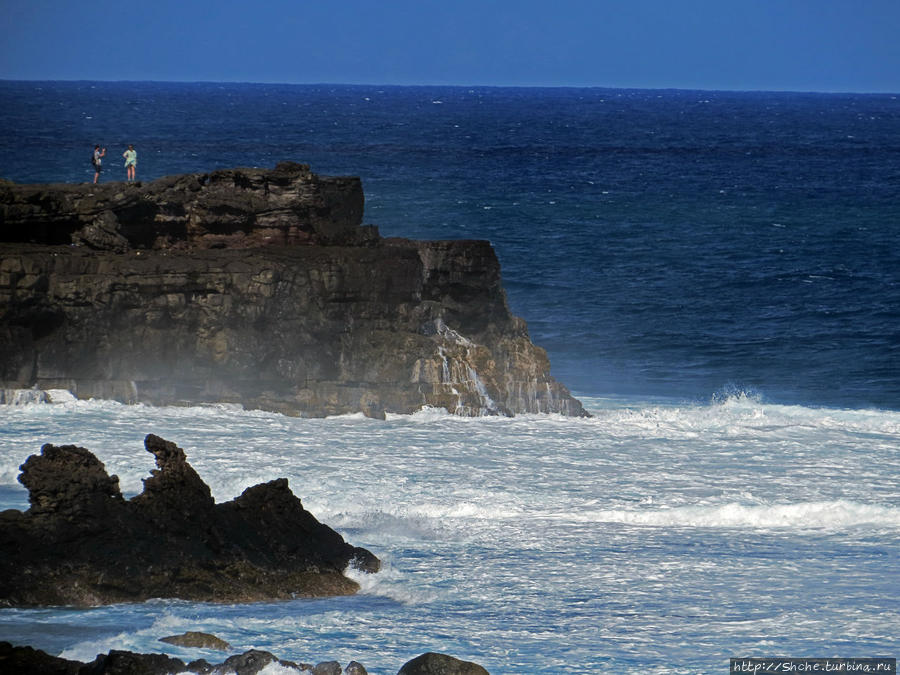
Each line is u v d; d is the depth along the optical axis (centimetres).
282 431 10975
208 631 6200
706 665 5962
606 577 7369
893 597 7006
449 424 11650
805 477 9931
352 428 11294
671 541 8162
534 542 8075
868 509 8850
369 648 6081
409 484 9362
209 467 9606
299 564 7144
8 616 6281
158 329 11850
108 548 6762
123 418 11112
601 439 11219
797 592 7100
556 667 5906
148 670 5225
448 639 6269
